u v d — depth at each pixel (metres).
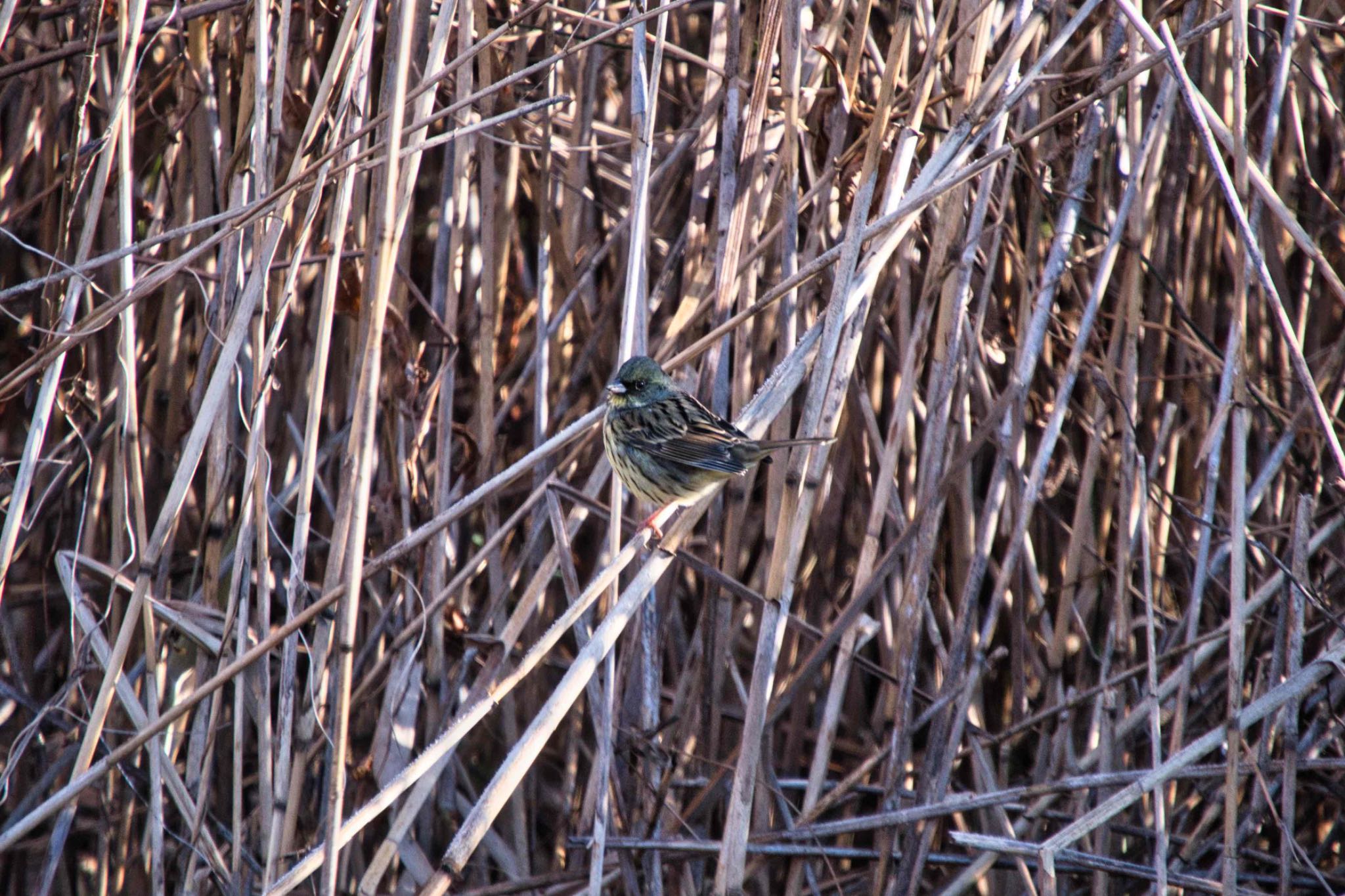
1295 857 10.17
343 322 12.02
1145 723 10.85
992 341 11.36
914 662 9.96
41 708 11.25
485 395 10.79
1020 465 10.95
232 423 10.59
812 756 12.69
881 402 12.00
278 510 11.43
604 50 12.03
